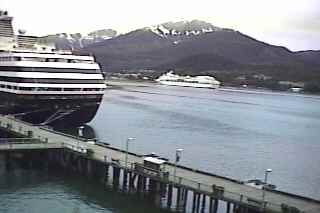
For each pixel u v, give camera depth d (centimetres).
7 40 12394
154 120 15138
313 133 15075
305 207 5072
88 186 6669
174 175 5934
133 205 5994
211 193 5359
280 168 9544
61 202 5994
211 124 15150
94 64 11500
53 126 11338
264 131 14662
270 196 5425
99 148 7638
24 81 10444
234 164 9538
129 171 6347
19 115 10762
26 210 5653
